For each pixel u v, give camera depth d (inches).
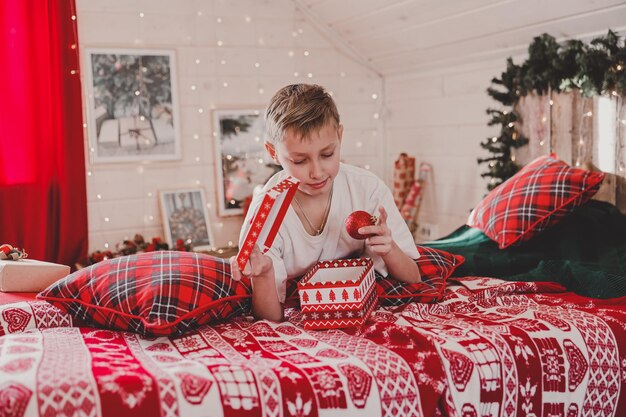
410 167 151.4
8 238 129.3
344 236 67.4
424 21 128.6
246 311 67.9
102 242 145.6
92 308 63.9
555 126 108.1
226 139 154.9
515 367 55.8
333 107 60.6
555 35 109.2
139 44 145.3
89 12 140.3
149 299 60.7
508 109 122.3
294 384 48.9
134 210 147.9
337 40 161.0
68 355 51.7
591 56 95.9
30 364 48.8
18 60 126.6
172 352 55.5
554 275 80.7
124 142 145.5
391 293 69.6
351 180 67.9
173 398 46.6
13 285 79.4
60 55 128.0
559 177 91.2
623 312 65.2
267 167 158.6
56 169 132.0
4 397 44.3
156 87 147.6
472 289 74.4
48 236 133.0
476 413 53.7
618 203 97.0
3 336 58.1
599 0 94.2
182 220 149.9
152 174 148.9
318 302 61.4
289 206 65.4
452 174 144.1
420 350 54.6
